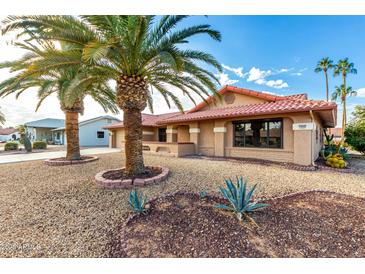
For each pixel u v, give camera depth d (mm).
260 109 10812
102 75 7285
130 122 7223
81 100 11883
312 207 4422
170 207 4414
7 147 22219
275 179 7121
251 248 2953
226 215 3951
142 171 7301
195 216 3928
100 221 3871
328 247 2971
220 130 13461
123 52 6270
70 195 5383
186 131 18047
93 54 4512
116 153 17484
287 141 10656
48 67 6305
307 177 7480
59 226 3666
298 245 3016
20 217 4035
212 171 8453
